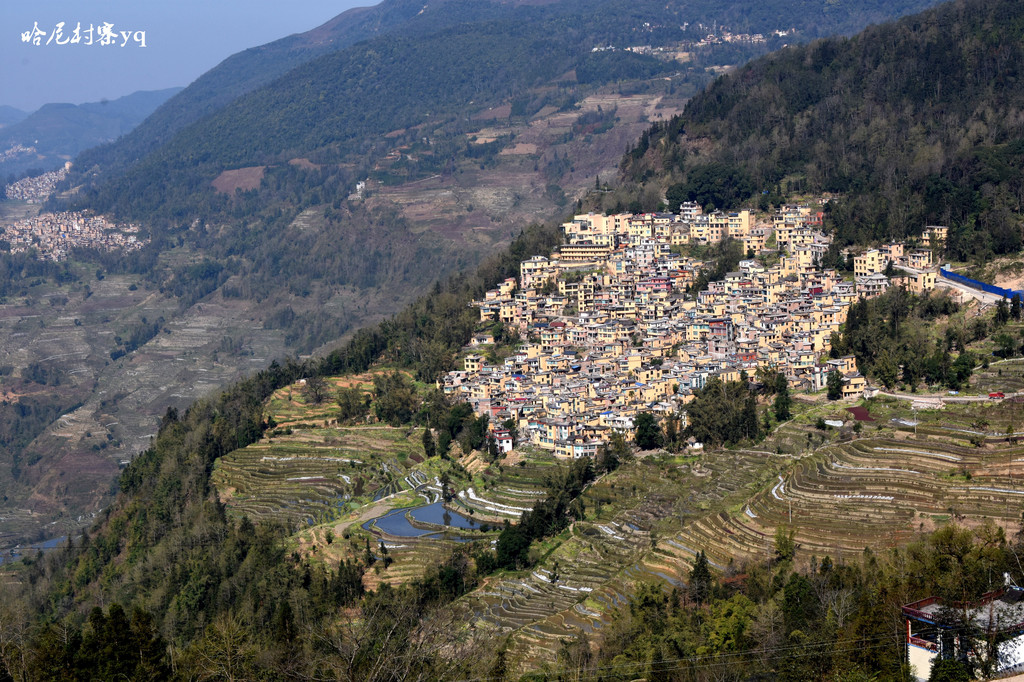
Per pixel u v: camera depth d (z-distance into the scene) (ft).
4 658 583.58
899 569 544.21
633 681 522.47
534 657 585.63
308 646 571.69
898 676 458.91
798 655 495.41
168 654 605.31
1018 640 447.01
